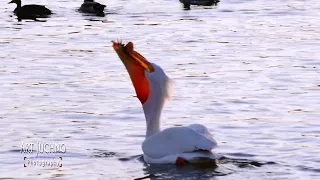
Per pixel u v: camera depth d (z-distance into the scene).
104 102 18.47
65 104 18.27
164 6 39.47
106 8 38.94
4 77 21.80
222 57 25.12
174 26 32.56
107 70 22.92
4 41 28.91
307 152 13.83
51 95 19.33
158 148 12.82
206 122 16.41
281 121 16.41
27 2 42.03
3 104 18.28
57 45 27.83
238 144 14.43
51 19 35.53
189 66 23.55
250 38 29.14
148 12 37.31
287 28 31.69
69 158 13.58
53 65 23.75
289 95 19.22
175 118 16.84
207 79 21.45
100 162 13.28
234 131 15.55
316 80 21.17
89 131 15.58
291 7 38.44
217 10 37.75
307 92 19.58
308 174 12.42
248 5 39.41
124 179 12.23
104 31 31.38
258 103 18.33
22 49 26.97
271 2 40.41
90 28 32.34
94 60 24.64
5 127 15.93
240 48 26.89
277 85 20.53
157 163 12.80
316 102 18.39
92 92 19.67
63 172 12.73
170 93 13.24
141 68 13.17
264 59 24.67
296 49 26.52
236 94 19.38
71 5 40.62
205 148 12.51
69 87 20.36
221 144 14.43
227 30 31.27
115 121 16.50
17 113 17.28
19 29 32.38
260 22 33.56
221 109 17.69
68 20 35.06
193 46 27.38
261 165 12.95
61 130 15.67
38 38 29.66
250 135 15.19
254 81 21.12
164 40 28.80
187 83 20.91
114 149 14.15
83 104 18.25
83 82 21.03
